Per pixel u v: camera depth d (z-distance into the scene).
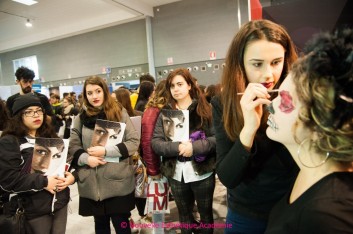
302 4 1.39
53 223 1.56
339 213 0.43
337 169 0.49
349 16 1.31
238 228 0.98
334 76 0.43
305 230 0.47
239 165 0.78
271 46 0.75
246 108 0.72
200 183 1.73
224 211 2.66
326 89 0.44
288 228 0.52
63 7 7.15
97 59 8.83
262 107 0.76
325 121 0.44
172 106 1.88
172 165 1.76
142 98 2.84
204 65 7.06
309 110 0.48
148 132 1.88
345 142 0.44
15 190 1.35
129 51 8.20
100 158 1.69
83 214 1.76
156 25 7.58
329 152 0.47
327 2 1.34
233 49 0.83
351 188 0.46
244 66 0.82
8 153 1.35
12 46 10.30
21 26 8.64
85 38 8.96
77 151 1.75
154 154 1.87
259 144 0.84
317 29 1.37
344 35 0.47
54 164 1.49
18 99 1.49
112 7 7.45
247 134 0.75
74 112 5.59
